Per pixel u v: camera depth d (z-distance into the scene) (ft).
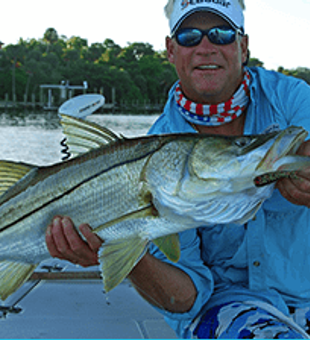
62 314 8.97
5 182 7.28
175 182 6.08
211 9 7.41
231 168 5.77
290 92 7.84
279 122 7.77
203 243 8.13
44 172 7.02
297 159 5.41
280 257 7.63
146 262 7.14
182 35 7.69
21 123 141.18
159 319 9.00
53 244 6.69
